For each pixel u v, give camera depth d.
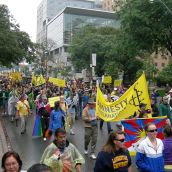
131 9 30.30
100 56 65.62
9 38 32.56
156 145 6.29
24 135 16.16
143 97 11.21
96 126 11.41
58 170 5.58
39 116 15.67
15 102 20.89
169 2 29.28
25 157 11.62
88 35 68.69
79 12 125.69
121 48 33.84
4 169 3.96
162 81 49.81
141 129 9.43
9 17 35.47
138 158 6.29
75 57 69.69
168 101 15.27
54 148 5.67
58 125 13.34
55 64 100.44
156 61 89.50
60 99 14.95
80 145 13.52
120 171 5.63
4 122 20.92
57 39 133.50
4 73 95.69
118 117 11.06
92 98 23.33
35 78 33.16
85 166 10.25
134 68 56.03
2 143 13.93
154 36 31.11
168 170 6.47
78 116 22.53
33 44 40.50
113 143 5.64
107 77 34.03
